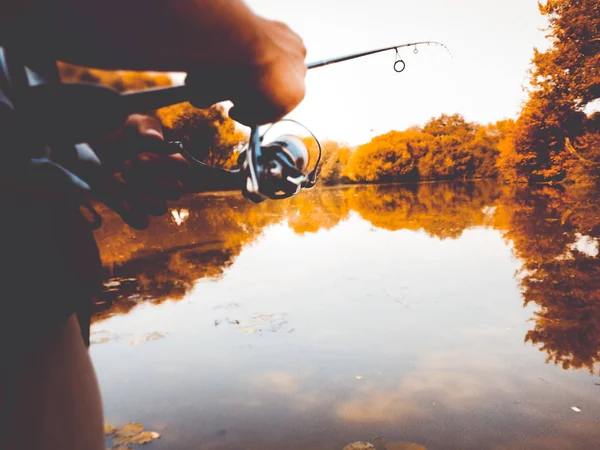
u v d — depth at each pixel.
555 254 5.64
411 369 2.61
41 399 0.51
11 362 0.48
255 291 4.45
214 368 2.70
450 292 4.16
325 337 3.15
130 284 4.86
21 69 0.44
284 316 3.63
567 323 3.25
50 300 0.51
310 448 1.89
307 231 9.12
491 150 46.22
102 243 7.89
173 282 4.92
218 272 5.38
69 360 0.56
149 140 0.69
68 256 0.55
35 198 0.50
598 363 2.59
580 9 18.95
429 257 5.86
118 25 0.32
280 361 2.78
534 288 4.17
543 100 22.19
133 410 2.23
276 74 0.41
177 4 0.33
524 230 7.82
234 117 0.47
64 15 0.31
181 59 0.36
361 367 2.65
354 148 44.28
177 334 3.29
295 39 0.45
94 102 0.42
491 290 4.19
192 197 23.17
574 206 11.27
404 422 2.06
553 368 2.56
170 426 2.08
